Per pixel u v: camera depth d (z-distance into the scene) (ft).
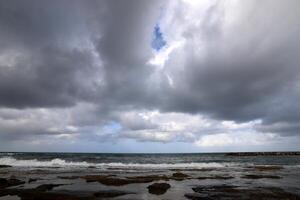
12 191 48.75
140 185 59.26
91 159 168.25
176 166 128.26
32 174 81.87
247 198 43.88
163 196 45.70
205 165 134.41
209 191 51.13
